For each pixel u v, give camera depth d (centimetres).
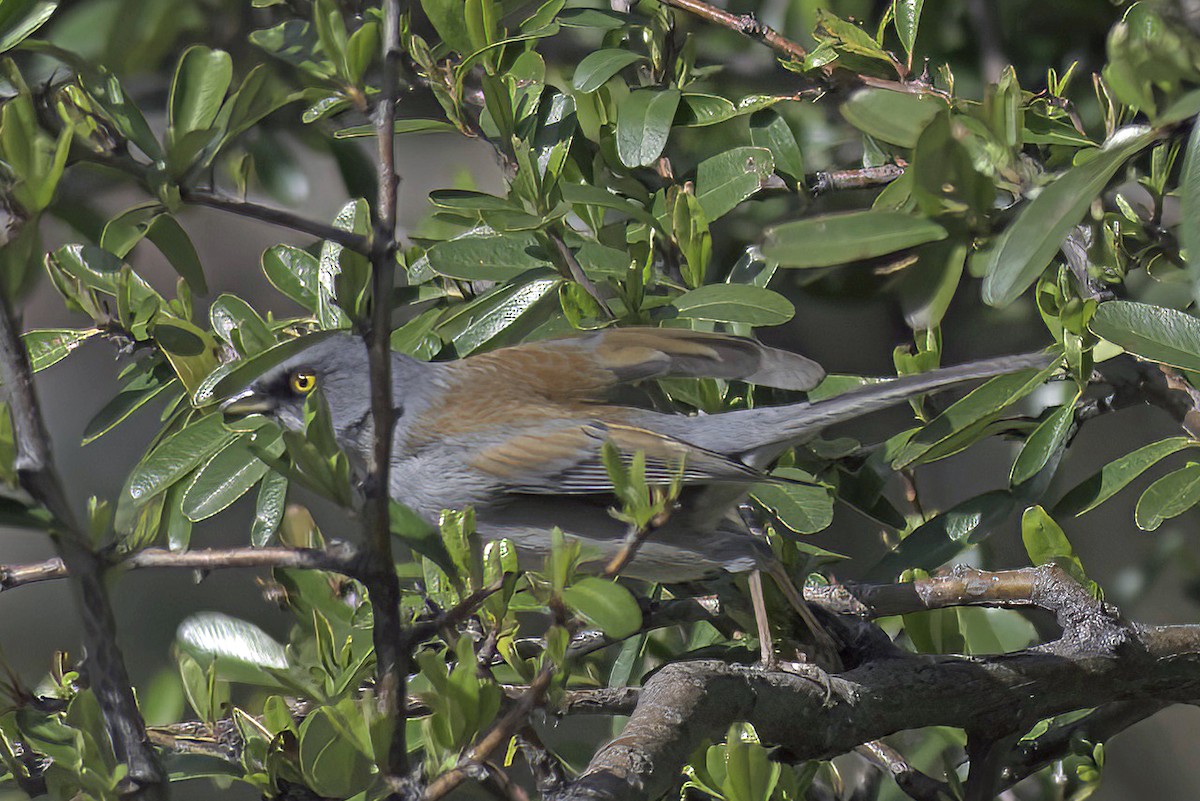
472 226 920
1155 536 1245
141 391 890
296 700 762
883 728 700
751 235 1045
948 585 762
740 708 654
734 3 1138
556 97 932
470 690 504
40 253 460
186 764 706
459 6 882
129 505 797
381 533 480
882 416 1012
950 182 511
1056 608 747
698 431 847
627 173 949
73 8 840
